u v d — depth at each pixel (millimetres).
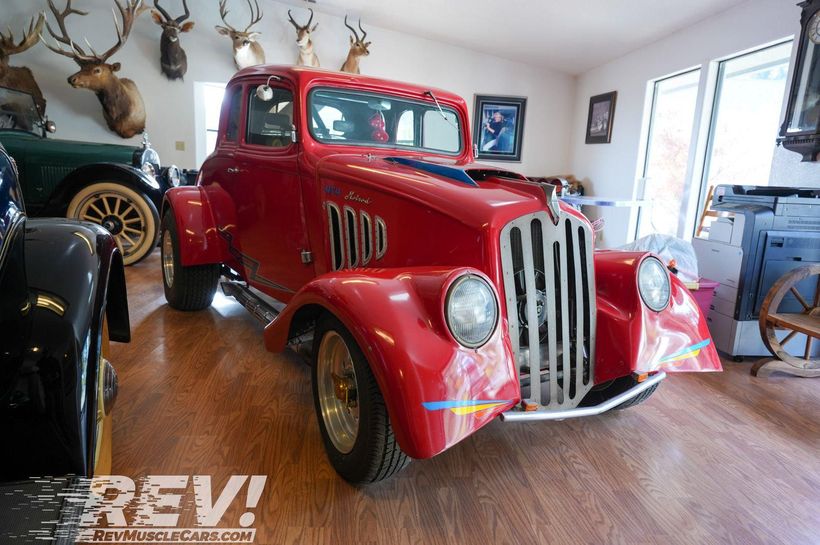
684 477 1627
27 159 4336
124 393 2039
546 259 1573
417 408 1179
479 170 1936
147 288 3721
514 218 1512
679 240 3109
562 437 1858
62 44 6297
